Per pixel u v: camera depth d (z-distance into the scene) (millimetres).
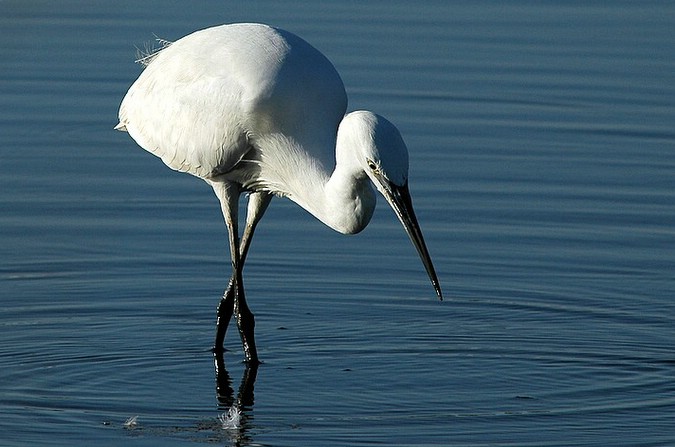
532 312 13664
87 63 19016
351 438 10789
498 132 17516
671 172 16703
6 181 16531
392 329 13258
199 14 20000
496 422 11109
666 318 13469
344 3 20656
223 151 12633
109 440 10703
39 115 17938
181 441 10719
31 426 10922
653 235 15320
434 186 16406
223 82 12484
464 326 13328
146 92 13367
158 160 17141
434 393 11734
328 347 12820
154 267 14617
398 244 15273
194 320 13531
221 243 15234
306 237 15430
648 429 10992
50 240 15164
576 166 16844
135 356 12539
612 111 17984
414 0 20875
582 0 21094
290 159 12414
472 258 14875
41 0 19375
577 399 11602
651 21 20312
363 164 11023
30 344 12664
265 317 13602
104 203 16094
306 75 12391
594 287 14211
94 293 13961
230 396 11680
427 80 18625
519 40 19688
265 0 20625
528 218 15719
